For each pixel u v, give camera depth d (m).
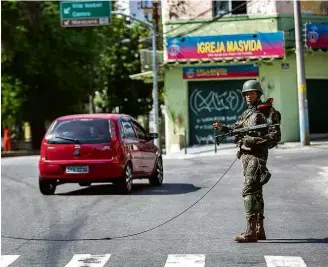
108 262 12.43
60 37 71.06
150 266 12.02
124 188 23.14
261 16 49.19
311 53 49.22
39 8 67.00
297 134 49.28
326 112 51.50
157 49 54.28
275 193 22.17
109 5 49.50
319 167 29.55
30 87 76.06
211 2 49.91
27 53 71.88
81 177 23.08
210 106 50.38
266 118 13.90
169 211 18.83
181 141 49.50
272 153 38.12
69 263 12.40
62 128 23.77
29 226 16.95
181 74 50.28
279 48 48.38
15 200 22.55
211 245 13.84
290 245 13.66
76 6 49.47
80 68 73.50
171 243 14.16
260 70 49.44
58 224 17.12
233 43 48.97
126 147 23.47
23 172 34.97
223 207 19.39
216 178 27.81
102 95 95.94
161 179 26.75
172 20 50.12
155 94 50.72
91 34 73.62
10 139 80.25
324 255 12.65
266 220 16.94
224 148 46.41
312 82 51.06
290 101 49.28
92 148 23.11
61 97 76.69
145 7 61.72
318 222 16.53
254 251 13.09
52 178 23.31
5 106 74.25
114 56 93.62
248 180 13.94
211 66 49.81
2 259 12.88
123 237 15.03
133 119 26.02
